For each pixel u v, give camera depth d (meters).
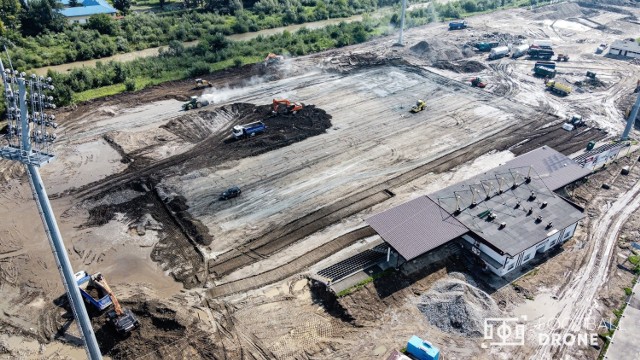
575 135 67.31
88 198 53.25
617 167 60.16
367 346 36.78
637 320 39.06
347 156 61.59
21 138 25.61
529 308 40.16
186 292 41.84
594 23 121.12
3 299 40.84
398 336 37.50
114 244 47.12
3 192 53.94
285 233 48.69
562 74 88.00
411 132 67.56
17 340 37.25
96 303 38.25
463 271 43.66
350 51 97.38
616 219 50.81
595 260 45.31
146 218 50.50
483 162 60.66
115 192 54.19
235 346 36.78
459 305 38.62
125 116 70.75
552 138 66.44
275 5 122.69
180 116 70.19
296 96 77.69
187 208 51.94
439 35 108.25
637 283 42.59
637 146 64.81
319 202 53.19
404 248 42.19
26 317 39.12
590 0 137.38
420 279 42.34
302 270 44.09
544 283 42.69
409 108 74.50
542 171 53.06
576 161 56.91
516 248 42.50
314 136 66.00
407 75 86.50
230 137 65.31
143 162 59.78
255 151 62.22
